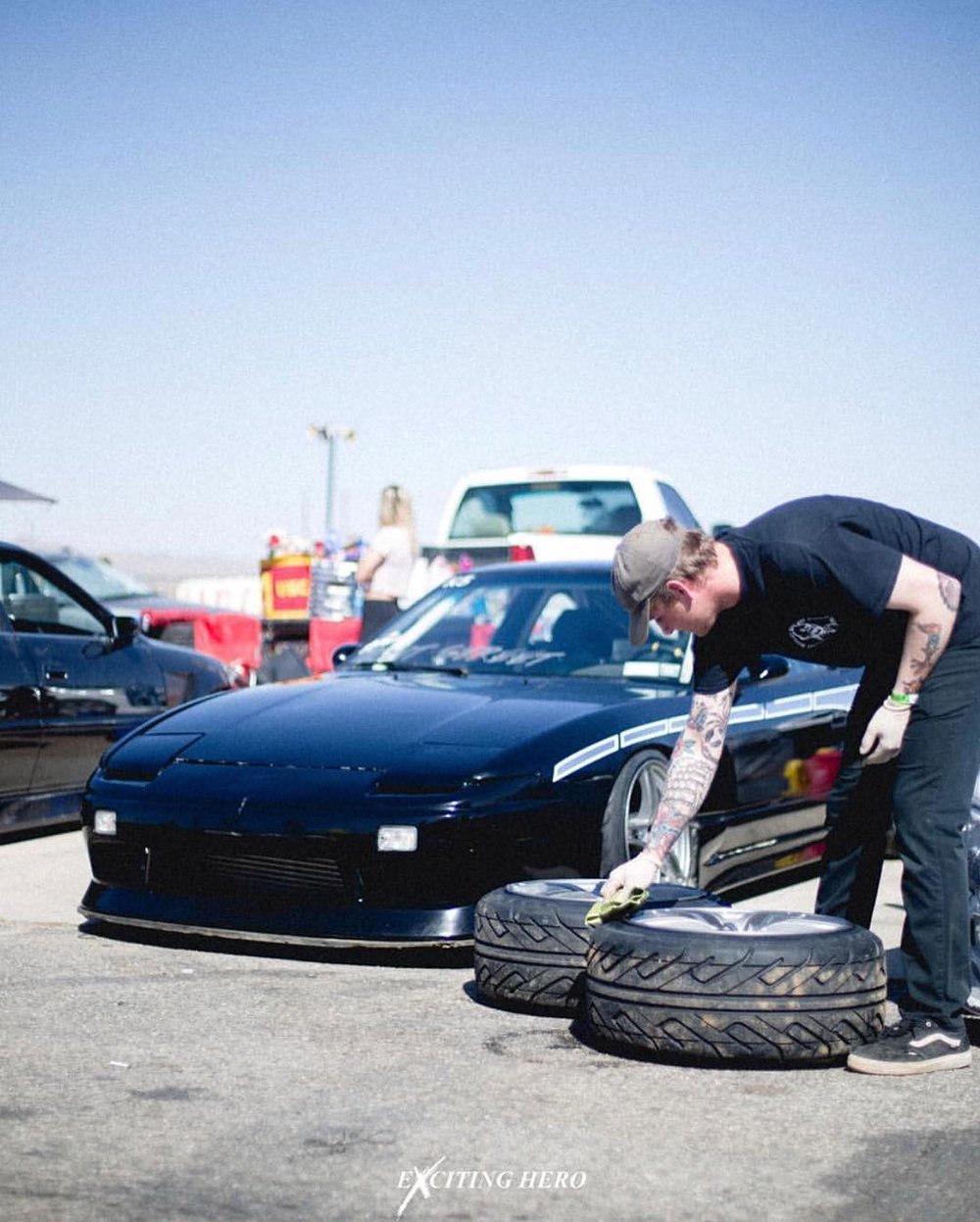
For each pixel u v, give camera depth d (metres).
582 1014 4.02
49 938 4.98
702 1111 3.26
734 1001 3.53
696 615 3.62
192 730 5.17
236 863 4.70
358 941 4.50
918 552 3.64
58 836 7.47
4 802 6.97
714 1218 2.67
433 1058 3.62
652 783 5.26
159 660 8.10
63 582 7.61
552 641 6.03
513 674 5.87
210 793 4.75
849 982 3.58
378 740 4.88
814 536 3.55
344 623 12.79
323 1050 3.69
